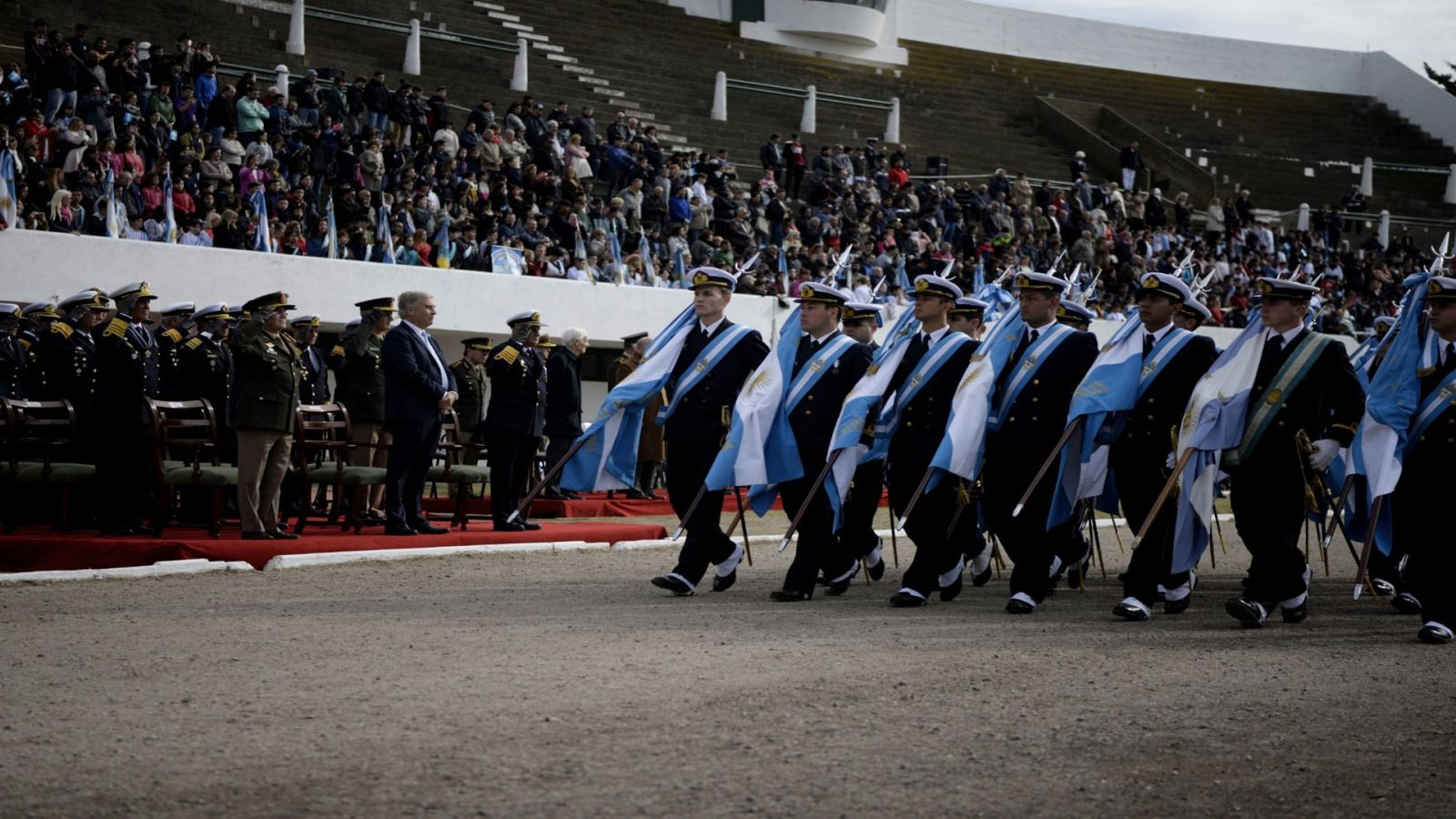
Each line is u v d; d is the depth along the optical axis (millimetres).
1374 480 9180
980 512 11195
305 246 21125
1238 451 9234
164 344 13289
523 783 5023
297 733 5668
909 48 45344
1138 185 41062
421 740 5586
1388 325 13164
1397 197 45062
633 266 24719
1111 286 32406
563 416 17500
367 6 32812
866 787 5059
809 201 31297
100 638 7695
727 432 10203
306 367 14953
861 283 27625
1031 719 6164
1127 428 9977
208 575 10484
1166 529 9516
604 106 33656
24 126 20359
